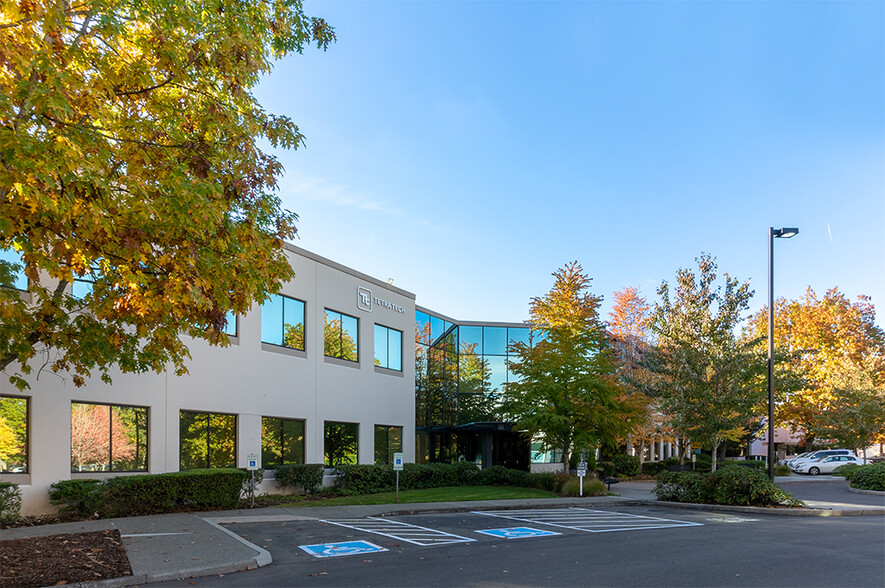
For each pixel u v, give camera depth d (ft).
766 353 83.41
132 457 59.67
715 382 77.66
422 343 113.60
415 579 30.45
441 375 118.73
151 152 34.86
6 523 46.91
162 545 37.81
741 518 57.77
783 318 163.02
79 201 29.09
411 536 44.93
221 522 51.34
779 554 37.50
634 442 121.49
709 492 67.97
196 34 37.19
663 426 113.60
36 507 51.11
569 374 85.76
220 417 69.36
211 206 32.01
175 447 63.41
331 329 86.69
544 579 30.45
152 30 34.88
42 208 28.78
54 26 30.01
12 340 37.40
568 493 78.38
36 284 34.58
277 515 56.08
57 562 32.22
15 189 27.07
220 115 37.14
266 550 37.47
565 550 38.93
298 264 80.79
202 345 67.21
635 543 41.86
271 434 75.61
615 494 81.20
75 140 29.71
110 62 34.53
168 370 63.16
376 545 40.86
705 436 79.41
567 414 87.51
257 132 39.78
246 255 37.96
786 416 150.41
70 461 54.29
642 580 30.25
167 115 37.09
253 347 73.51
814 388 150.10
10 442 50.49
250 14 39.88
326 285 85.61
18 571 30.19
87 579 29.17
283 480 73.51
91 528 44.93
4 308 32.71
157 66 35.76
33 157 27.09
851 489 92.38
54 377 53.52
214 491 59.52
